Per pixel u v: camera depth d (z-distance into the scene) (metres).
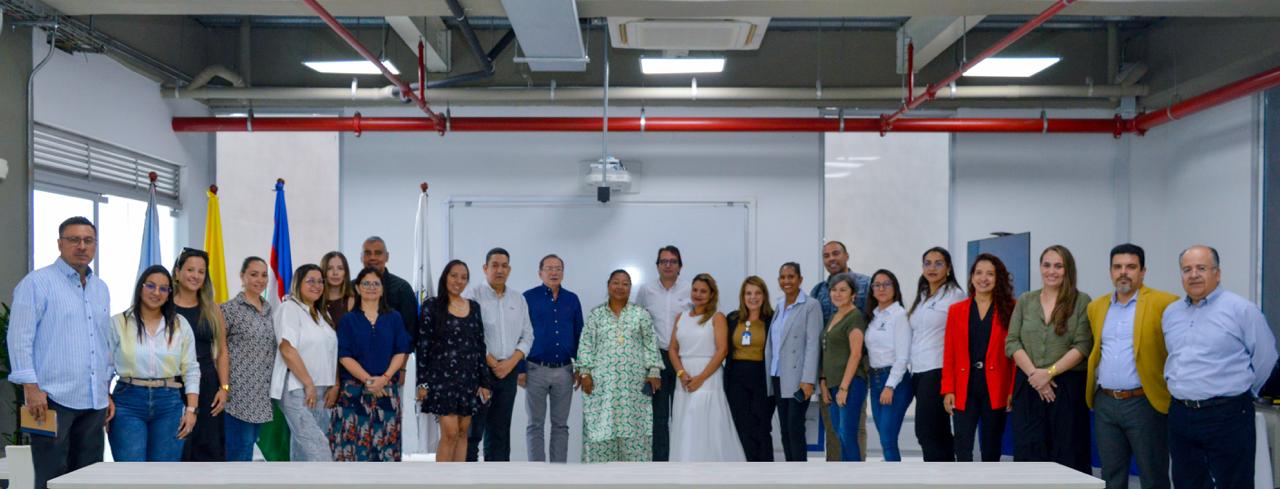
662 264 6.61
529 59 6.07
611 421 5.96
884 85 8.34
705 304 6.27
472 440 6.05
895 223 8.17
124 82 7.00
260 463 4.01
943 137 8.20
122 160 7.10
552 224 8.10
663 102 8.20
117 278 7.14
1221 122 7.29
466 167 8.13
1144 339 4.57
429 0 5.39
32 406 4.30
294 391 5.36
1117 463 4.70
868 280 6.55
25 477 5.18
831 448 6.38
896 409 5.71
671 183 8.12
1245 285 6.99
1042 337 4.91
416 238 7.33
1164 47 7.81
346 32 5.57
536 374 6.25
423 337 5.75
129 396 4.61
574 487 3.57
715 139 8.13
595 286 8.07
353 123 7.71
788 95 7.79
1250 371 4.40
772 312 6.42
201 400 5.04
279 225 6.96
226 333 5.25
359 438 5.57
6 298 5.62
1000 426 5.23
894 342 5.68
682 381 6.18
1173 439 4.53
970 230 8.19
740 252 8.10
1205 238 7.50
